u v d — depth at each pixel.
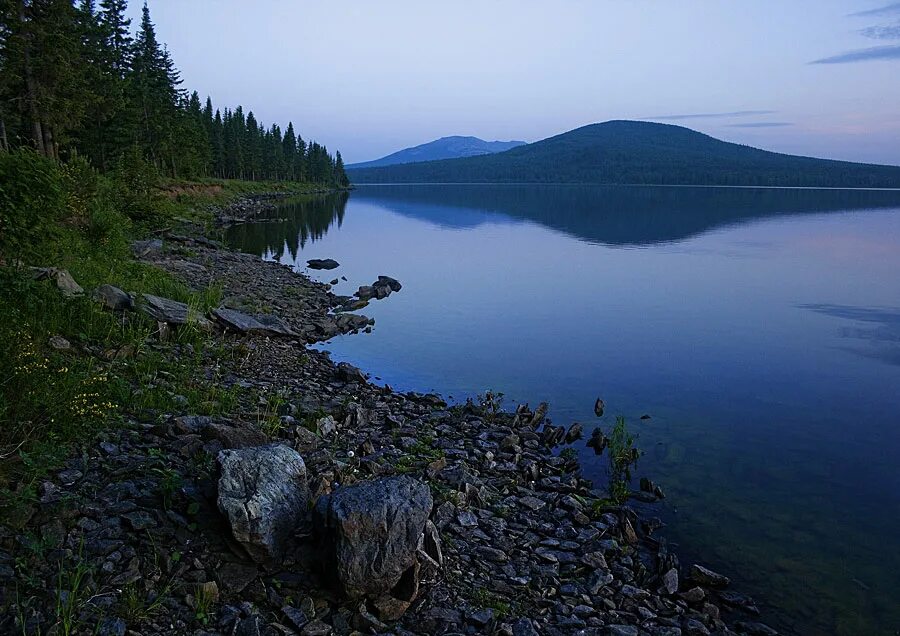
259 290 26.58
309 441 10.52
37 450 7.39
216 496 6.99
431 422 13.55
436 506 9.18
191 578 6.30
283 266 35.28
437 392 16.48
